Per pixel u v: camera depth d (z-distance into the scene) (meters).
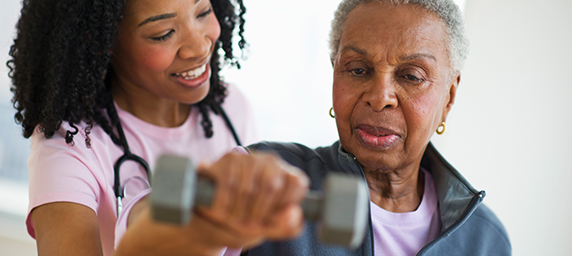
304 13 2.24
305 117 2.33
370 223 0.91
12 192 2.49
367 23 0.89
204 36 1.28
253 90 2.34
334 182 0.43
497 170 1.83
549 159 1.79
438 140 1.87
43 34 1.24
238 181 0.43
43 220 1.09
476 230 1.02
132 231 0.53
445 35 0.91
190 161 0.41
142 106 1.39
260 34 2.29
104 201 1.23
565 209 1.79
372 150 0.92
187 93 1.31
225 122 1.56
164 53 1.22
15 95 1.32
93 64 1.23
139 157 1.31
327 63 2.26
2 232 2.33
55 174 1.13
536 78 1.77
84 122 1.28
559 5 1.72
